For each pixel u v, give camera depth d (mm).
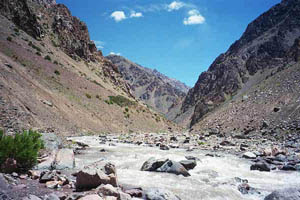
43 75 51031
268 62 154250
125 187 9430
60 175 9586
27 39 66375
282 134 32031
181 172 12234
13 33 62500
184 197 8688
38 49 65688
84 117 45156
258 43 182875
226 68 182250
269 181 11492
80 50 101625
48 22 97250
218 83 166750
